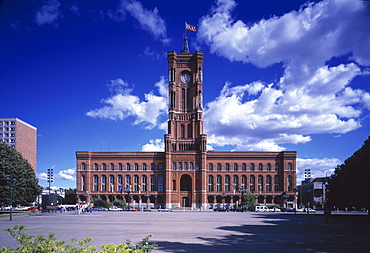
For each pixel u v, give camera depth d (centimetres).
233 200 13012
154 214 8131
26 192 8619
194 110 13538
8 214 7331
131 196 13000
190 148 13238
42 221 5353
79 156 13088
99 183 13088
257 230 3934
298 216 7338
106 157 13212
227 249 2481
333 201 7994
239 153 13200
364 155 6131
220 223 5031
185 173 12862
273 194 12825
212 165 13175
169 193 12631
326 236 3338
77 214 8025
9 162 8006
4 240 2869
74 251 1280
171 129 13325
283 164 12975
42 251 1265
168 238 3106
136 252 1324
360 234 3538
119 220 5678
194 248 2522
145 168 13188
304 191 16900
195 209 12238
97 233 3478
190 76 14025
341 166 7856
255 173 13075
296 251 2397
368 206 6147
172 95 13675
